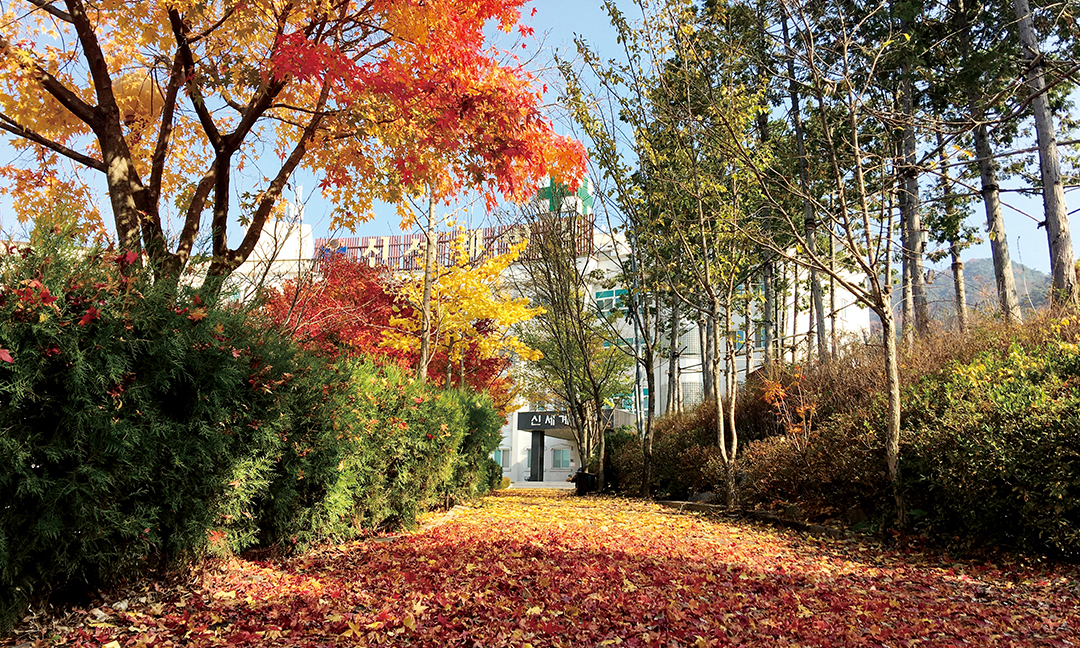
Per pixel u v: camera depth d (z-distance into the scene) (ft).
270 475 18.60
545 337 69.62
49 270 12.18
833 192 33.76
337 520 22.84
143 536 13.98
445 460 32.35
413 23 22.11
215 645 11.80
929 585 18.74
